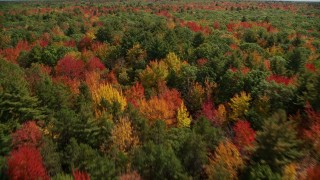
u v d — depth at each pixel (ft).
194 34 294.25
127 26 375.66
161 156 110.11
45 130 137.80
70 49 278.05
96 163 108.58
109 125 134.72
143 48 253.85
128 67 243.19
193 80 200.75
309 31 372.17
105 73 234.38
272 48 278.67
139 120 144.36
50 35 358.84
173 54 223.10
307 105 124.36
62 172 103.91
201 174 115.44
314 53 264.72
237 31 362.53
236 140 129.90
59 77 216.54
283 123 98.63
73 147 114.93
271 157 95.96
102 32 309.83
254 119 142.51
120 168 114.01
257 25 395.75
